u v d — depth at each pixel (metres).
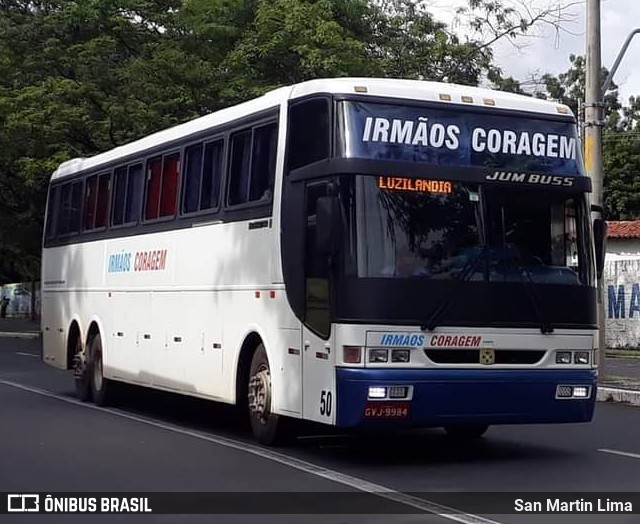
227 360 12.66
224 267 12.78
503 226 10.79
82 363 17.59
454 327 10.41
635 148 50.06
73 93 28.81
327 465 10.81
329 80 10.96
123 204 16.30
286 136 11.42
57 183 19.75
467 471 10.47
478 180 10.76
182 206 14.12
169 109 28.03
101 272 16.97
